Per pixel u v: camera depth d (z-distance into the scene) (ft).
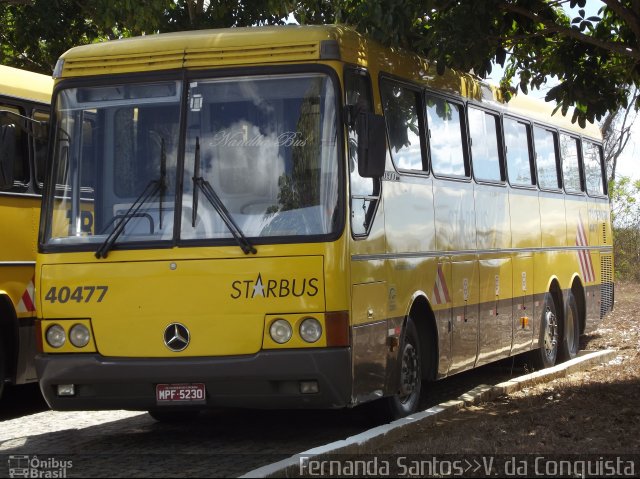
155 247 35.94
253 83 36.52
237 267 35.35
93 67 37.76
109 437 39.93
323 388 34.96
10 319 45.55
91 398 36.55
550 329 61.05
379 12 41.45
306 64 36.37
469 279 48.19
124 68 37.42
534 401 45.55
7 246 45.29
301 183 35.76
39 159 47.67
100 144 37.27
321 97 36.17
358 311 36.29
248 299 35.19
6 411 48.42
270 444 37.70
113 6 66.08
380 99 40.14
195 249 35.65
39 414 46.96
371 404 40.40
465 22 45.01
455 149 48.16
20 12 76.89
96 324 36.32
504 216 53.78
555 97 52.06
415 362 42.34
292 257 35.22
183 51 37.04
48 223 37.35
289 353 34.81
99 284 36.37
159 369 35.47
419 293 42.32
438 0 44.98
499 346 52.19
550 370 54.13
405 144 42.42
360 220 37.04
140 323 35.88
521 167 57.62
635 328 81.20
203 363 35.17
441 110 47.06
